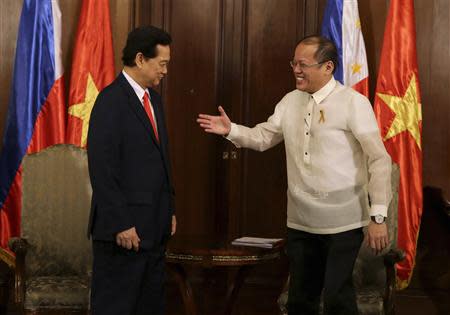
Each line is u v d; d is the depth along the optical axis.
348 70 5.26
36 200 4.67
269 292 5.77
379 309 4.15
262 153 5.89
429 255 5.43
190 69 5.95
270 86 5.84
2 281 5.45
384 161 3.49
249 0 5.86
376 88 5.31
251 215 5.91
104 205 3.51
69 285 4.32
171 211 3.81
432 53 5.43
